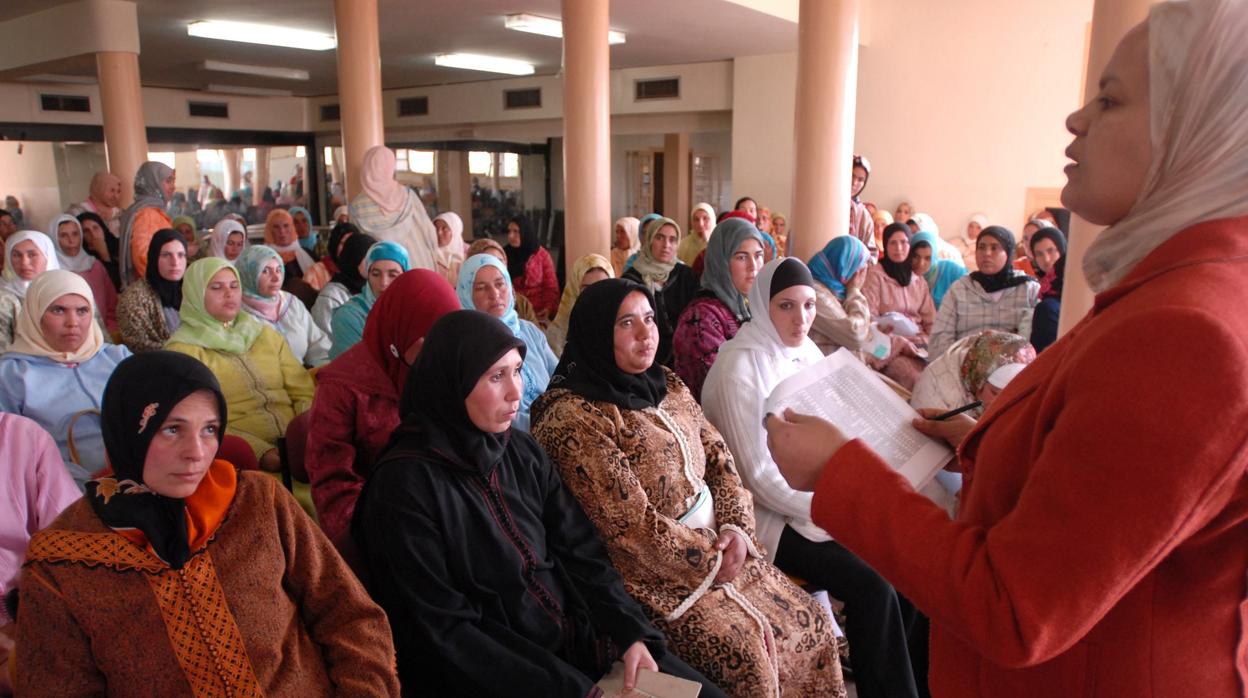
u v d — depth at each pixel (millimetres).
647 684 1355
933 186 7523
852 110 3668
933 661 777
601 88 4637
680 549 1628
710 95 8859
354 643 1224
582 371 1738
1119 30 2430
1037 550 550
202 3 5957
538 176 11305
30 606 1023
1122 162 619
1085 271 688
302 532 1223
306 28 6855
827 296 3291
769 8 6312
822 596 1964
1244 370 497
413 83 10938
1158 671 585
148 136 10453
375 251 3156
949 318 3762
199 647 1078
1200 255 559
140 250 4352
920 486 1101
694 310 2836
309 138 12117
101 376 2346
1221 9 561
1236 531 554
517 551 1446
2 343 3254
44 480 1732
